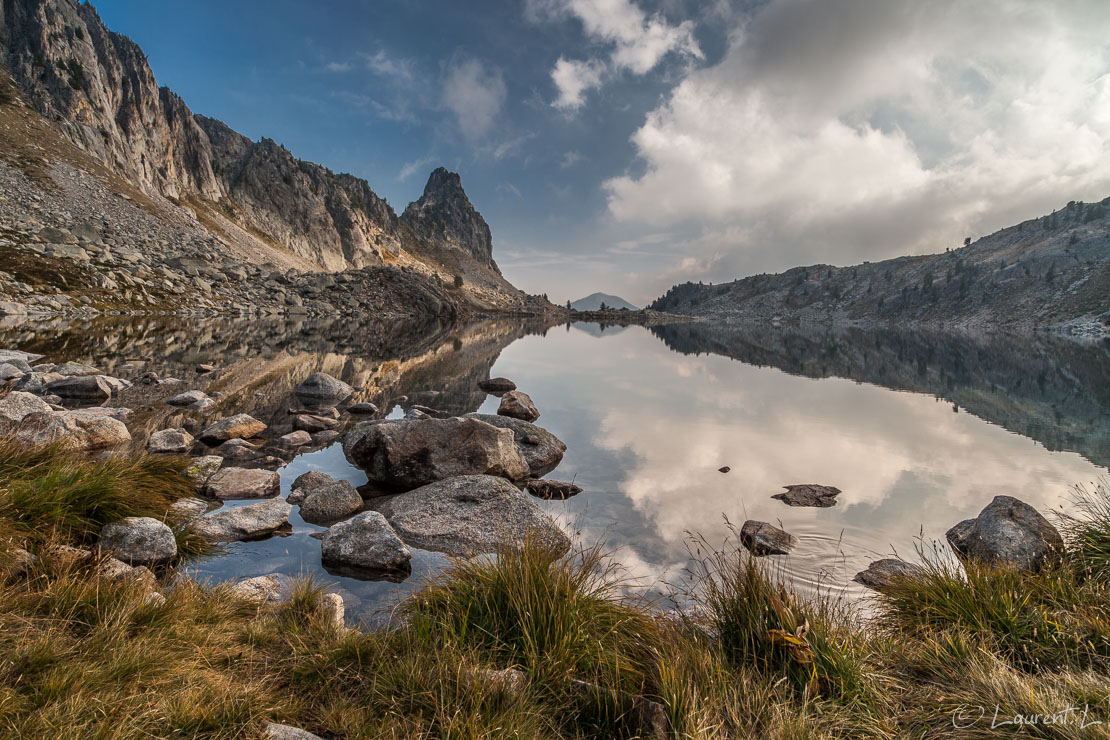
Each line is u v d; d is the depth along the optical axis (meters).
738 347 54.69
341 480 9.66
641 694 3.93
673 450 13.74
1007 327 178.88
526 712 3.57
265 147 164.88
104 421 11.36
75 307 42.47
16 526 5.27
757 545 7.89
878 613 5.77
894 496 10.41
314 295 72.00
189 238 81.75
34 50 98.50
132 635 4.11
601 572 6.84
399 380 23.56
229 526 7.63
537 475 11.52
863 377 30.52
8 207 60.56
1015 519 7.20
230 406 16.20
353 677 3.94
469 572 5.23
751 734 3.49
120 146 104.38
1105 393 24.80
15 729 2.84
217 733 3.17
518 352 40.06
